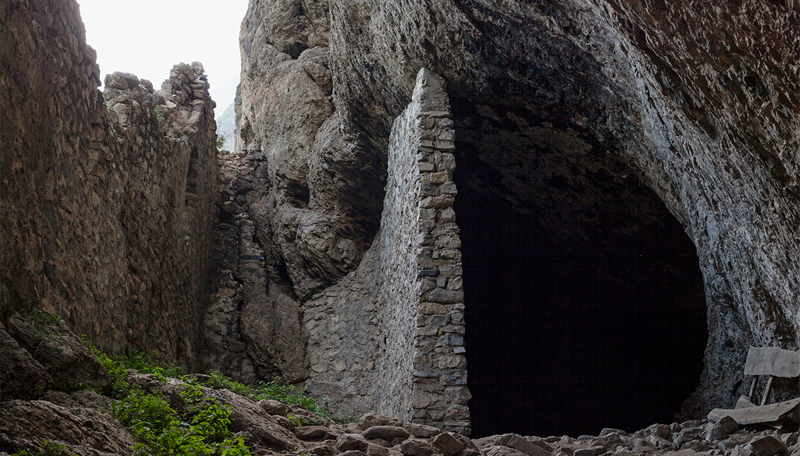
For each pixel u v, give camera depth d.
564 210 10.91
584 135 8.93
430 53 8.38
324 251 12.54
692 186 7.24
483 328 12.67
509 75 8.30
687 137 6.20
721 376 7.50
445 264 7.73
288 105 13.21
